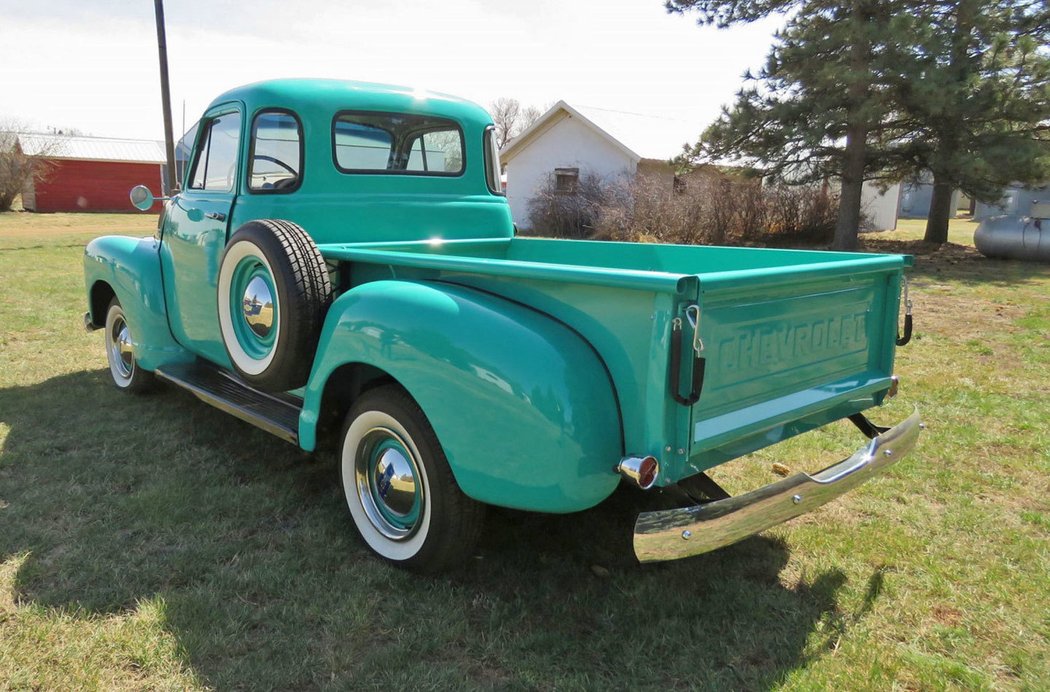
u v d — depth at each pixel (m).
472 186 4.77
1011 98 12.81
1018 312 9.01
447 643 2.63
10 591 2.87
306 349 3.25
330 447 4.40
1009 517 3.66
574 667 2.51
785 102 14.60
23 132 34.16
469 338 2.59
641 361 2.35
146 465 4.10
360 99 4.18
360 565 3.09
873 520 3.62
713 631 2.74
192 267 4.41
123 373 5.41
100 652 2.52
